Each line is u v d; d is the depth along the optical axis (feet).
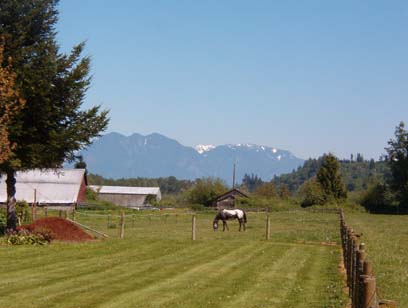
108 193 415.85
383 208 318.65
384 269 67.56
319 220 207.31
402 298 48.83
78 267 68.59
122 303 47.39
